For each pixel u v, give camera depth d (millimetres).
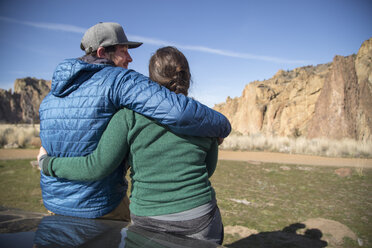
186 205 1280
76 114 1316
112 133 1276
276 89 54312
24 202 5023
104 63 1501
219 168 9297
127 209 1599
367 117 21984
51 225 1097
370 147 14359
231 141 19328
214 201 1425
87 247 930
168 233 1271
